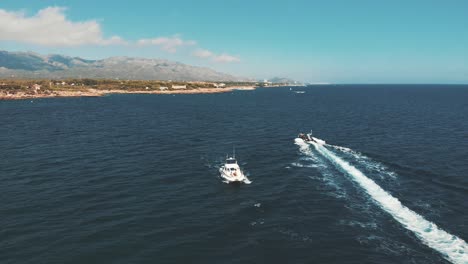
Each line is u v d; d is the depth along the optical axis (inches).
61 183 2197.3
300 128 4672.7
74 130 4357.8
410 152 3070.9
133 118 5703.7
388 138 3796.8
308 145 3462.1
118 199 1927.9
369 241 1438.2
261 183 2247.8
